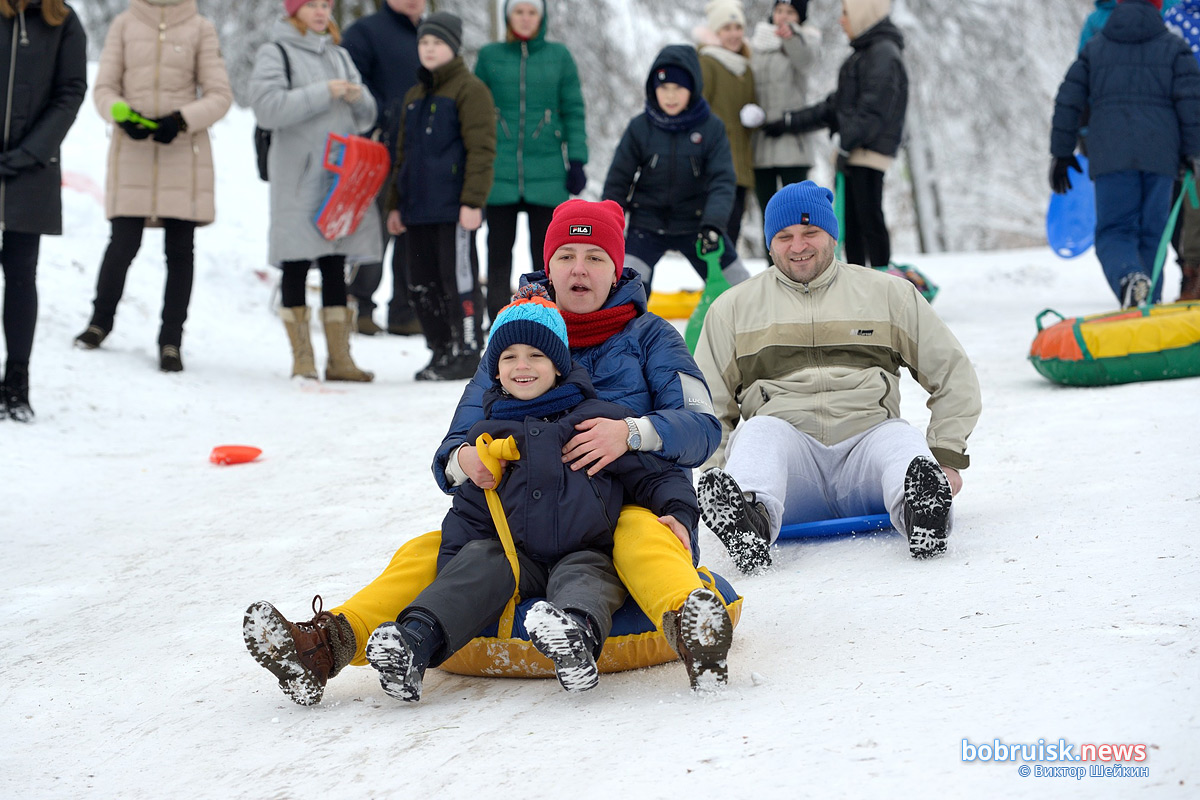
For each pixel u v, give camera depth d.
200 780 7.03
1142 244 23.50
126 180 23.67
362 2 59.06
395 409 22.14
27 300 19.70
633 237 22.38
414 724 7.59
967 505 12.03
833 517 12.01
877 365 12.01
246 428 21.11
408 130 24.77
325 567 12.07
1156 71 22.52
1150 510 10.70
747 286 12.38
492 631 8.34
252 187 39.97
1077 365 18.45
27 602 11.80
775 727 6.71
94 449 19.31
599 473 8.56
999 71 63.50
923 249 67.38
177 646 10.02
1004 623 8.17
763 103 30.75
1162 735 5.92
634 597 8.14
